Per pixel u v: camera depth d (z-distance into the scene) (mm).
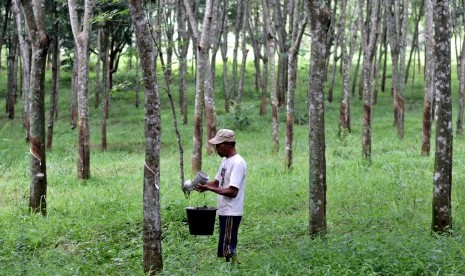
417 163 16453
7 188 14867
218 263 7586
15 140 25688
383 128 26922
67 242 9734
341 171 15523
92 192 13625
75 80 29344
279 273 6941
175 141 24500
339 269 6855
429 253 7086
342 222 10250
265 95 32594
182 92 31656
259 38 40500
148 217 7414
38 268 7957
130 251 8969
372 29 18094
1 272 7762
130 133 27672
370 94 17234
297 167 16500
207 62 19375
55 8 22688
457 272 6484
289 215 11070
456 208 10625
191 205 11492
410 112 33531
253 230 9719
